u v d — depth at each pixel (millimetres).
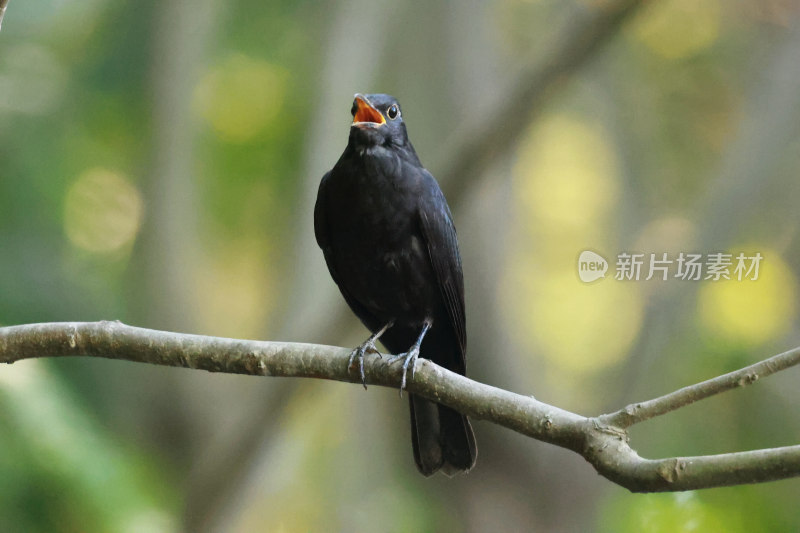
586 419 5469
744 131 12133
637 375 12102
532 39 14766
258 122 14742
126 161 13852
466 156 10430
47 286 11727
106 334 6363
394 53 13320
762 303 12930
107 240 13930
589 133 14609
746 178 11773
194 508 10914
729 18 13938
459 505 13172
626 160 14125
